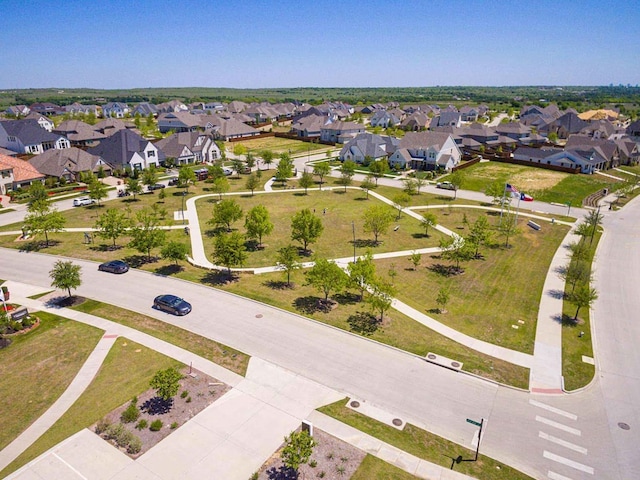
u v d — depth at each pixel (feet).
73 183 273.95
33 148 346.74
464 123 604.90
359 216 220.23
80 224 201.26
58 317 119.65
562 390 96.07
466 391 94.12
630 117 626.64
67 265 128.26
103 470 71.41
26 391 90.68
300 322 119.14
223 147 376.68
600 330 122.21
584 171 315.37
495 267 162.61
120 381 93.45
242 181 295.48
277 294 135.74
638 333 120.98
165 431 79.77
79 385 92.38
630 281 152.46
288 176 289.12
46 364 99.30
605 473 75.10
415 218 219.61
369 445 78.07
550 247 183.21
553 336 117.91
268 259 166.09
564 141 460.55
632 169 329.31
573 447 80.48
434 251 177.37
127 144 306.35
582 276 136.67
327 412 85.87
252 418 83.61
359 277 126.82
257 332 113.70
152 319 119.24
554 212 232.53
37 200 207.21
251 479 70.03
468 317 126.72
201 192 263.70
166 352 104.06
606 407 91.56
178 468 72.02
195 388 91.56
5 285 139.13
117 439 77.30
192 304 128.16
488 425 84.89
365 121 619.67
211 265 159.12
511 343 114.01
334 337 112.37
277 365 100.12
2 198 239.09
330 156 376.27
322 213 224.12
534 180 294.25
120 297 132.05
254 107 624.18
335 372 98.48
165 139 344.28
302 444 68.64
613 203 248.32
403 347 108.99
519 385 96.94
